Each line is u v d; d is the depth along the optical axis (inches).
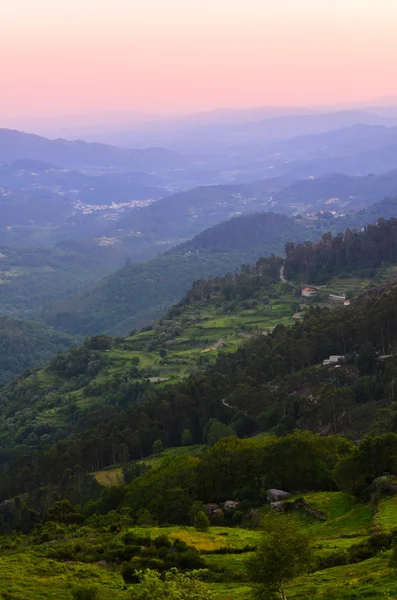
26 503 4343.0
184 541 2330.2
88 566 2174.0
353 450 2977.4
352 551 2025.1
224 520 2851.9
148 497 3120.1
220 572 2068.2
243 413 5182.1
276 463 3093.0
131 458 5196.9
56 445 5369.1
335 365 5413.4
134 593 1903.3
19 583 2010.3
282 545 1551.4
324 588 1717.5
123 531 2564.0
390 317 5506.9
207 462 3230.8
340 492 2869.1
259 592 1594.5
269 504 2881.4
